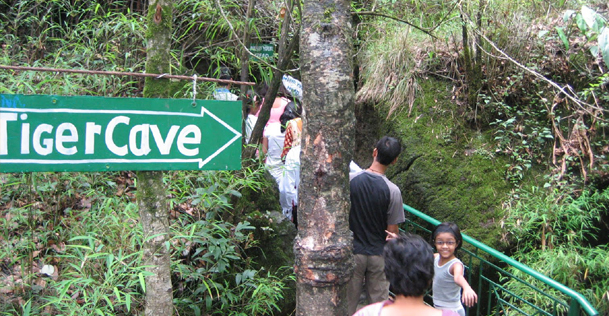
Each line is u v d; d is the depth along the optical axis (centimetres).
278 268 384
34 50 415
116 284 244
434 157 470
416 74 519
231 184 347
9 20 442
